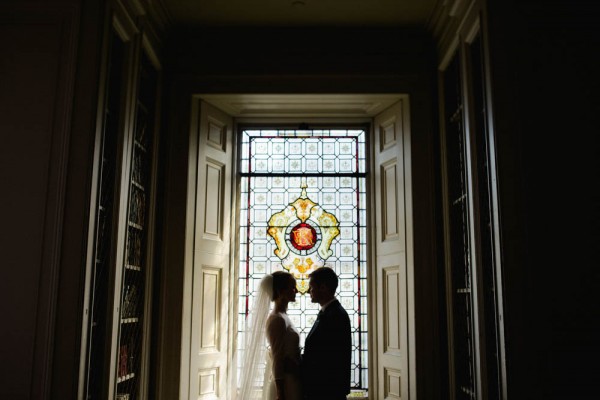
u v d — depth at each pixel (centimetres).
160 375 383
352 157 484
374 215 467
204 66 429
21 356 263
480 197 313
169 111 422
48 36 290
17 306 268
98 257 304
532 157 268
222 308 440
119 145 323
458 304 372
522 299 257
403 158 425
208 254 429
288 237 472
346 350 342
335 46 432
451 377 370
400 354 411
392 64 428
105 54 297
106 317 302
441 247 400
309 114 472
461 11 337
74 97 285
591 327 255
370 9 403
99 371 297
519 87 274
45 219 275
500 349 261
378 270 452
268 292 375
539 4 281
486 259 304
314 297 364
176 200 410
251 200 479
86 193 277
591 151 269
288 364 349
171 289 397
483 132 320
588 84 274
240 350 453
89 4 293
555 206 264
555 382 252
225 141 463
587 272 259
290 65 430
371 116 474
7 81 287
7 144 281
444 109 400
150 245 387
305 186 480
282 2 394
